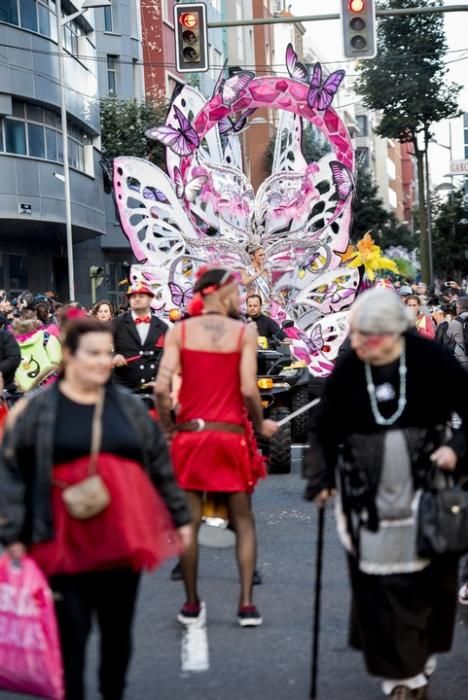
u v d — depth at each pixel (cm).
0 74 4312
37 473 590
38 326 1697
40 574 583
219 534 891
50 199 4594
